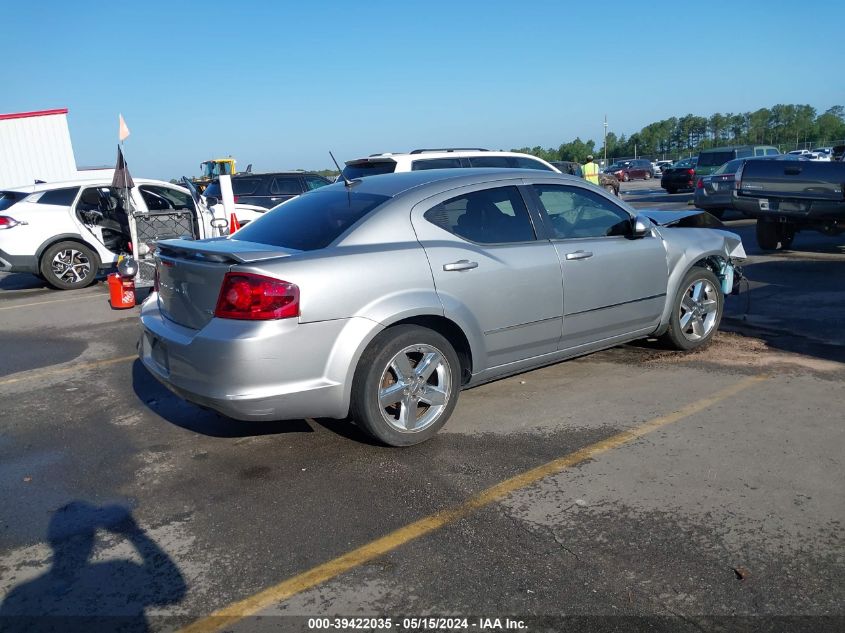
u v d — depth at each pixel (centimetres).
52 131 2186
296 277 370
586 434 432
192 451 433
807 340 617
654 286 545
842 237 1286
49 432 477
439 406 425
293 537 329
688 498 349
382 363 396
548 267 470
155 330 416
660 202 2295
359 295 387
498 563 301
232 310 366
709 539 312
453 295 424
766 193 1052
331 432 451
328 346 379
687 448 405
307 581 294
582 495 356
